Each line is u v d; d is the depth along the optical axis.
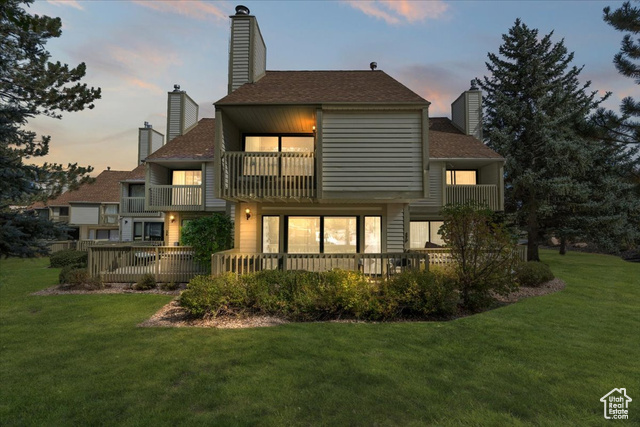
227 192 9.48
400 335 5.90
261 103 9.20
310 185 9.53
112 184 32.56
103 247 10.70
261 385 4.02
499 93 20.20
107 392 3.84
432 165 15.28
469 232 8.16
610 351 5.15
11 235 6.06
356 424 3.24
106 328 6.30
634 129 12.78
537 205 18.11
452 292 7.58
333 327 6.38
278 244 11.32
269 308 7.13
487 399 3.71
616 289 10.35
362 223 11.41
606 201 17.53
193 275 10.62
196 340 5.60
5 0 3.13
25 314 7.32
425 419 3.33
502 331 6.13
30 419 3.30
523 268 10.59
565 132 18.23
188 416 3.36
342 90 10.52
